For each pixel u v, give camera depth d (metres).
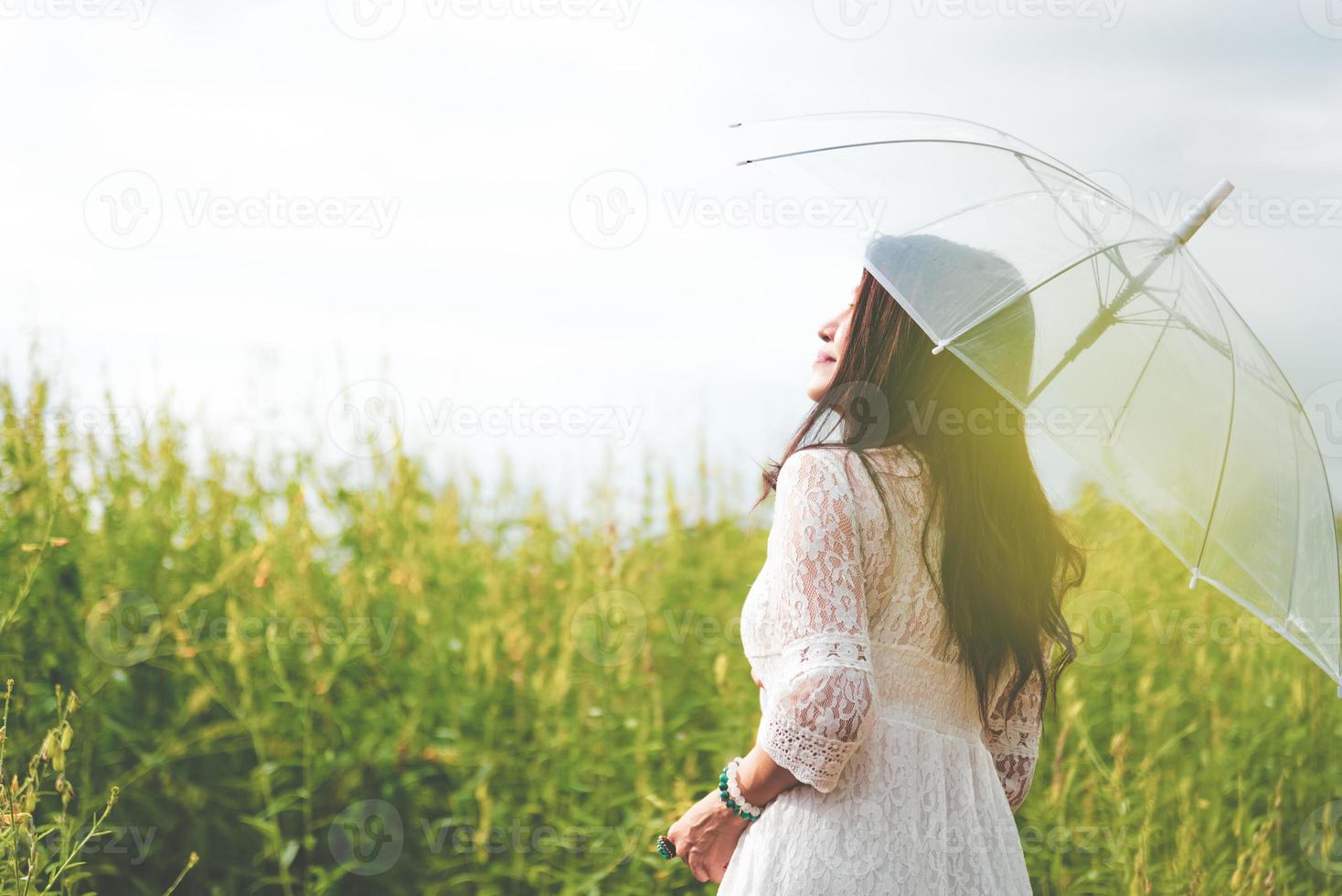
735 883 1.91
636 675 3.99
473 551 4.44
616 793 3.63
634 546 4.53
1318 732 4.05
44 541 3.15
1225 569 2.14
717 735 3.74
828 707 1.71
